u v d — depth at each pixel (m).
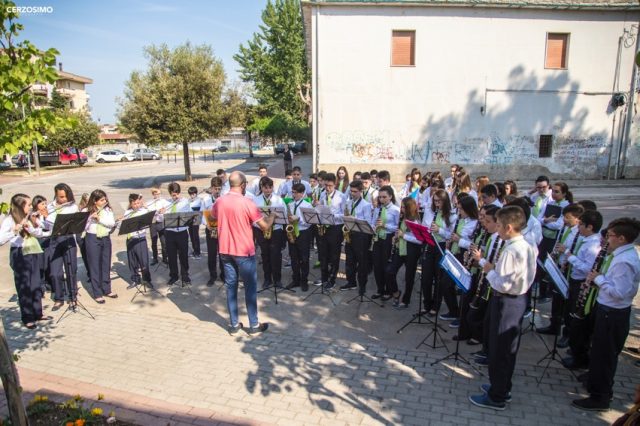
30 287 6.55
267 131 43.62
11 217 6.41
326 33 19.11
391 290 7.04
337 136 19.92
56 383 5.02
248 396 4.74
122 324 6.68
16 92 3.74
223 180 10.14
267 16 46.16
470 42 19.27
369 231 6.62
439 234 6.30
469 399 4.62
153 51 22.84
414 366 5.32
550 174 20.45
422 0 18.59
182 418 4.34
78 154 42.53
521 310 4.28
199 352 5.76
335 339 6.05
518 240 4.24
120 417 4.34
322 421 4.30
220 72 24.14
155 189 9.55
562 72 19.64
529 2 18.84
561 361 5.24
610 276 4.25
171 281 8.38
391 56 19.36
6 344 3.55
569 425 4.21
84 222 6.57
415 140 19.97
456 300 6.42
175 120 22.89
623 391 4.75
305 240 7.76
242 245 6.04
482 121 19.89
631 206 15.16
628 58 19.67
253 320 6.23
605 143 20.39
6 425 3.95
